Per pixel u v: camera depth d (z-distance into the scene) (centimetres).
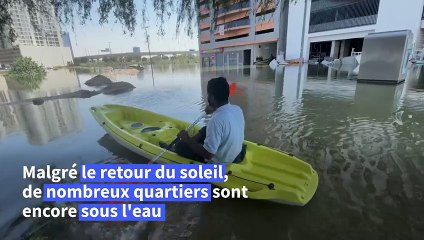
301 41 2620
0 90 1169
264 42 2844
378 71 868
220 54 3322
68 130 485
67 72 2516
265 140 402
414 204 234
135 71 2025
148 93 911
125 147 366
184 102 741
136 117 441
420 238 195
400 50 796
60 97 876
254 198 232
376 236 199
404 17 1891
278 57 2456
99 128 486
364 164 310
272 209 235
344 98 684
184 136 253
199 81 1240
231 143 232
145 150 306
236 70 1956
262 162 269
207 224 219
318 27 2470
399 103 598
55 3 341
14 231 216
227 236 205
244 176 245
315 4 2414
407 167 299
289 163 264
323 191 258
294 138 406
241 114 238
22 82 1586
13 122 564
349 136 402
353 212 227
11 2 324
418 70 1340
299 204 222
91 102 777
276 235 204
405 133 406
